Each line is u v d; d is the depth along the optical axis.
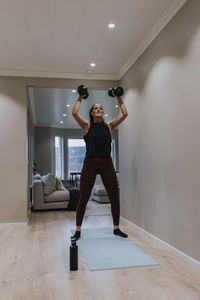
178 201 2.79
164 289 2.01
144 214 3.71
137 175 3.99
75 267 2.41
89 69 4.69
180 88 2.77
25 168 4.57
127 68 4.48
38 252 2.95
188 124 2.62
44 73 4.71
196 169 2.48
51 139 10.67
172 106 2.93
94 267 2.45
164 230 3.10
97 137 3.55
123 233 3.62
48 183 5.87
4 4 2.85
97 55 4.15
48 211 5.88
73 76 4.84
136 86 4.07
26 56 4.16
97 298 1.88
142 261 2.60
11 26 3.29
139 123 3.93
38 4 2.86
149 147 3.55
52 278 2.23
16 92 4.64
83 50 3.97
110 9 2.96
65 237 3.60
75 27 3.33
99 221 4.72
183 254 2.67
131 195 4.27
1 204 4.45
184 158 2.69
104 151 3.58
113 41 3.70
